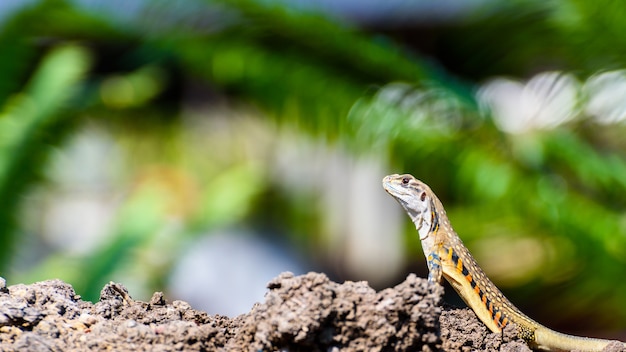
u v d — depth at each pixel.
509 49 10.54
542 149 9.57
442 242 4.43
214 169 15.29
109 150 14.62
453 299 11.84
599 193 10.29
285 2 9.39
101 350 3.64
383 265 15.27
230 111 14.17
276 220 15.48
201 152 15.32
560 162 9.89
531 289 10.96
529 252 11.34
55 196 13.02
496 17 10.05
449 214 11.06
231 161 15.30
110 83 12.42
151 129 14.52
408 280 3.60
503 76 11.14
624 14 9.27
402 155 9.94
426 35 11.18
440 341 3.64
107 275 8.62
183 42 10.13
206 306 13.54
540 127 10.06
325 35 9.47
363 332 3.52
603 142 10.51
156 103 13.96
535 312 11.33
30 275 8.98
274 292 3.57
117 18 10.26
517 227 10.51
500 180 9.50
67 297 4.19
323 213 15.52
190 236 11.01
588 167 9.45
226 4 9.45
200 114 14.35
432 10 10.39
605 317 10.80
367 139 9.95
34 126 9.27
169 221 10.84
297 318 3.44
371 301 3.54
